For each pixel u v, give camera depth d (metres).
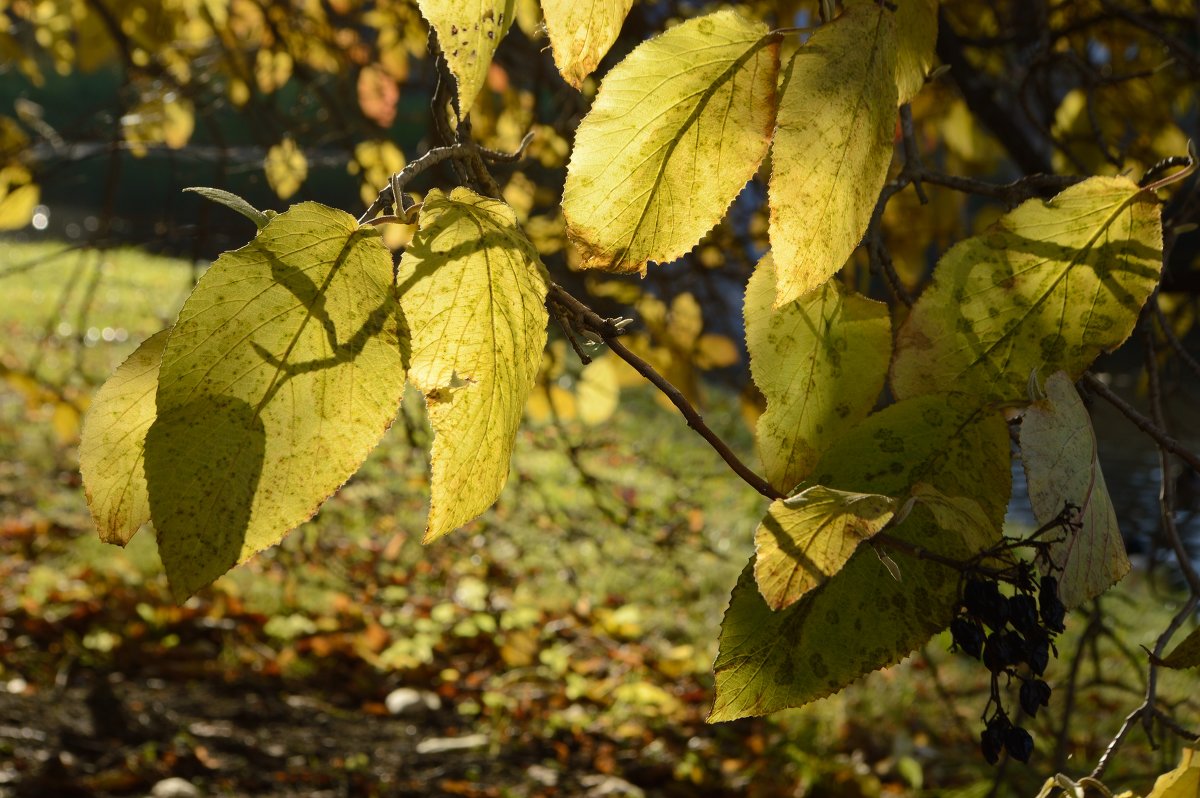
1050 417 0.79
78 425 3.59
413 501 6.44
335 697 6.07
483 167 0.82
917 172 0.98
